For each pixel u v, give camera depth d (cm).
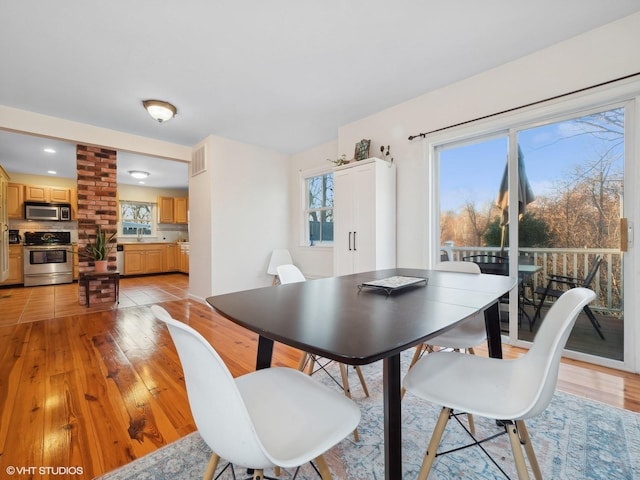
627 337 214
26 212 609
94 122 377
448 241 314
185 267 781
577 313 84
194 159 471
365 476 126
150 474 126
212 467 88
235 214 450
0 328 329
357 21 205
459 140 298
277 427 84
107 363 237
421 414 171
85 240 426
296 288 159
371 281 176
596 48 215
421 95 312
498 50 239
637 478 122
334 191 355
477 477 124
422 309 112
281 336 82
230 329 325
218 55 242
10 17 197
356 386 203
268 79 278
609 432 150
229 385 66
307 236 507
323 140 452
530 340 263
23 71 262
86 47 230
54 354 255
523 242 264
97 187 430
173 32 214
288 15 199
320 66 258
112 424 160
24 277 589
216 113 352
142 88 293
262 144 470
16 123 335
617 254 221
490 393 100
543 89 238
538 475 105
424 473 98
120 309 412
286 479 123
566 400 179
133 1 185
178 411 172
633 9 196
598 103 218
